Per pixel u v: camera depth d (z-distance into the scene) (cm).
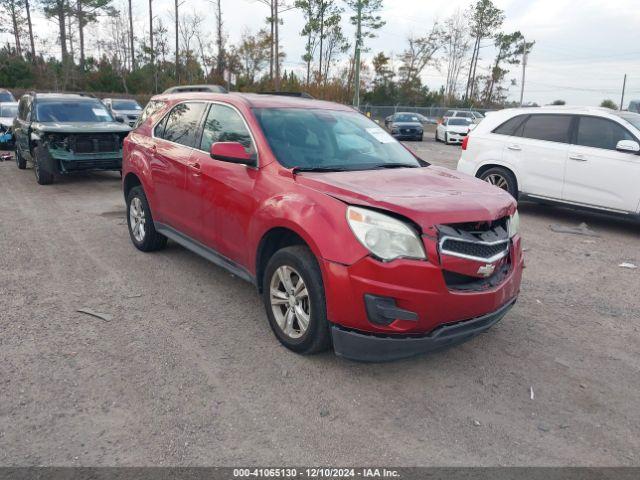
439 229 329
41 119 1113
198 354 386
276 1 4159
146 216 600
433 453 289
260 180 411
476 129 969
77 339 402
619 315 494
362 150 474
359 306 331
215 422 308
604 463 287
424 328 333
